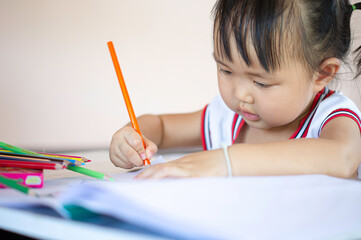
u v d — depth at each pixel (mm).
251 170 507
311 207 350
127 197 276
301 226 310
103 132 2178
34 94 2062
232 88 707
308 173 526
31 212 322
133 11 2303
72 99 2133
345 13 788
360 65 887
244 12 645
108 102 2205
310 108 826
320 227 320
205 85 2484
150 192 311
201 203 307
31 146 1997
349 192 401
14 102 2023
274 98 681
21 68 2041
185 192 326
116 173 661
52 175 653
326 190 389
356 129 705
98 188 285
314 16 687
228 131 971
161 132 1034
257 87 684
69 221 298
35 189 447
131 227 291
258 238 268
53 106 2096
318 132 784
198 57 2461
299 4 669
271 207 329
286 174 519
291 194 364
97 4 2207
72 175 650
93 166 829
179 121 1068
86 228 281
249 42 642
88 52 2184
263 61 644
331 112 764
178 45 2412
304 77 695
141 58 2318
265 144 550
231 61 672
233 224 281
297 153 541
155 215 266
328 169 544
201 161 512
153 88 2344
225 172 495
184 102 2430
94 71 2191
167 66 2381
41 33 2084
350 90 1578
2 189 436
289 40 657
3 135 1996
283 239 278
